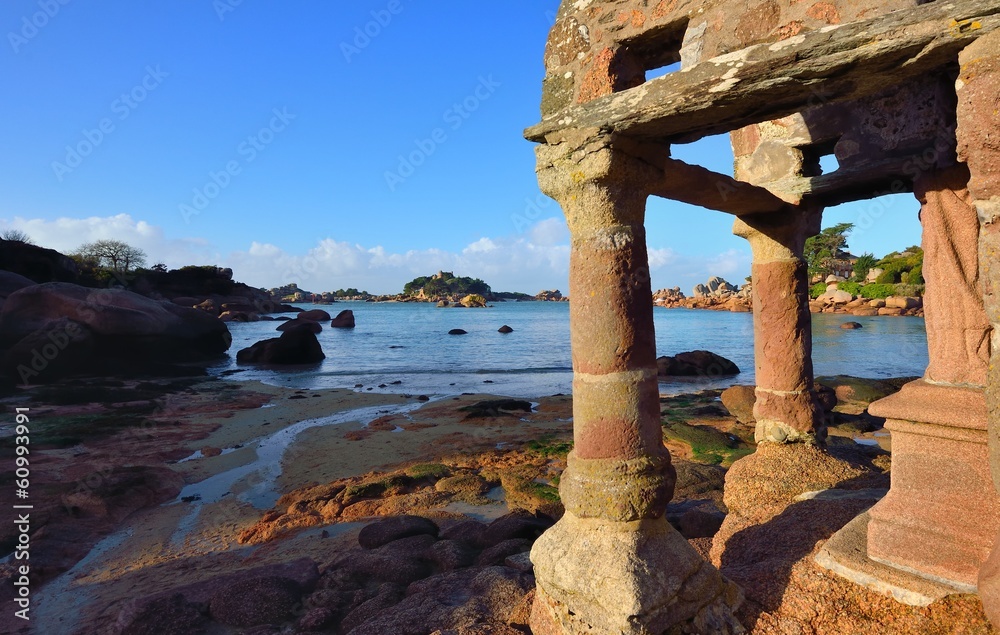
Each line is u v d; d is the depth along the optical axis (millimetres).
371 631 5242
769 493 6660
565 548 4434
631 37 4461
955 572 4188
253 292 80312
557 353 44750
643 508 4219
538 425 17062
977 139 3217
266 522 9938
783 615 4383
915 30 3266
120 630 6184
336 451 14531
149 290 61375
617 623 4000
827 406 15117
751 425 15656
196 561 8500
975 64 3188
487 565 6852
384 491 11273
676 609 4133
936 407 4426
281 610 6453
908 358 34969
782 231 7168
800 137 6832
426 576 6984
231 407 21047
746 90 3678
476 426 17016
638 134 4254
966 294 4539
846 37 3387
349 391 25297
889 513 4645
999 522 4129
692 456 12969
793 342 7297
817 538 5258
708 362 30641
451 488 11008
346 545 8602
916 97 5785
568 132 4359
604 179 4215
